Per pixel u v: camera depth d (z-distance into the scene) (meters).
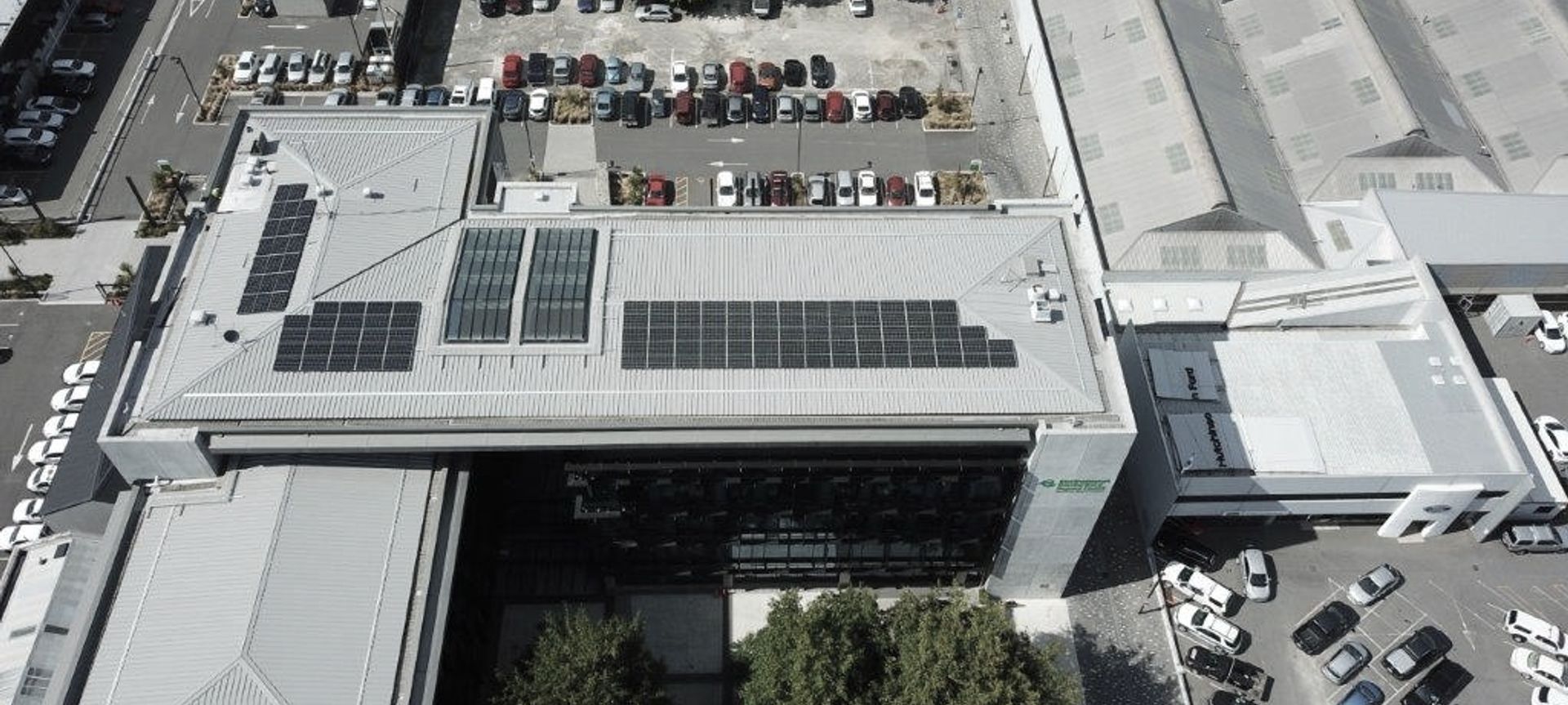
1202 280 94.06
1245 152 101.25
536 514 77.00
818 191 105.06
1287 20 113.00
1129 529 86.81
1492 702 77.94
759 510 75.31
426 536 66.88
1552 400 94.62
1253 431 82.12
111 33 116.62
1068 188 102.56
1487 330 99.44
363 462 68.81
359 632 63.06
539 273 73.31
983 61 120.06
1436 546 86.06
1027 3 115.56
